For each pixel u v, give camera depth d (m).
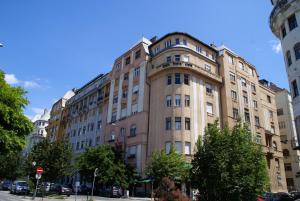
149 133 39.34
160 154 31.38
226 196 11.80
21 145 13.65
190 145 35.75
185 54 40.72
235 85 45.41
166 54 41.38
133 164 39.09
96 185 39.25
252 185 11.57
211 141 13.00
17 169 56.38
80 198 32.25
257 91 49.78
